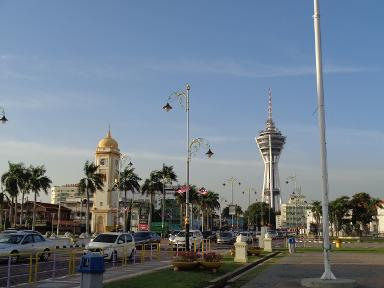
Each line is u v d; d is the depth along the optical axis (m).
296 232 135.62
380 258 33.75
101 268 9.76
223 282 18.66
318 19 19.12
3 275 18.94
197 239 41.16
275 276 21.19
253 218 144.50
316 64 19.02
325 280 17.31
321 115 18.73
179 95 34.03
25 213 106.88
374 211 109.88
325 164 18.44
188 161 33.62
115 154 109.69
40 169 80.19
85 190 83.44
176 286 15.52
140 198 118.06
